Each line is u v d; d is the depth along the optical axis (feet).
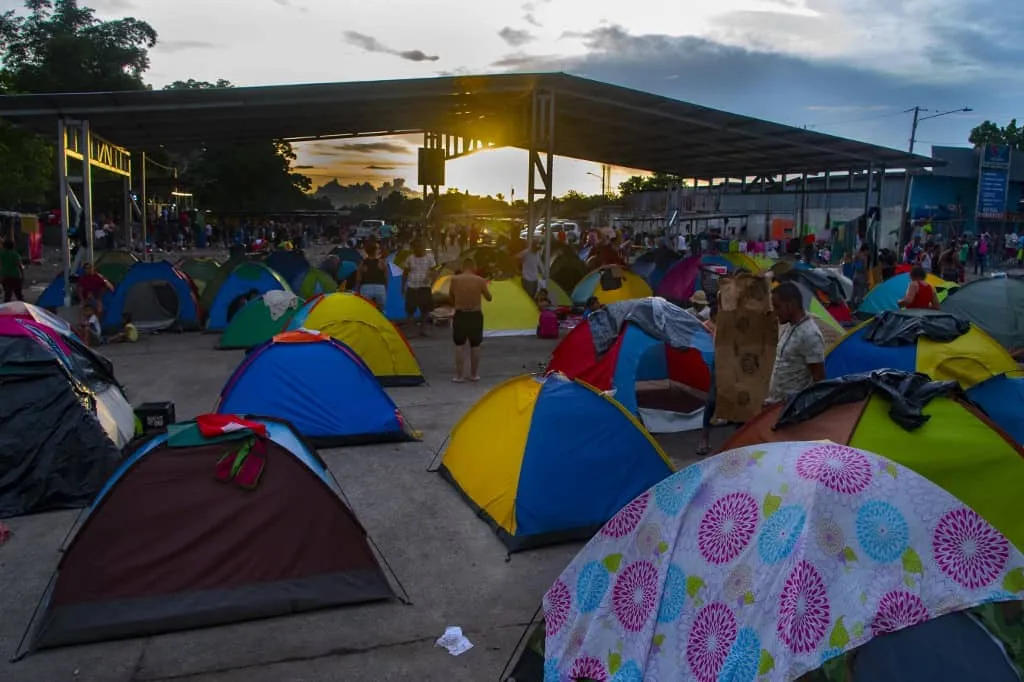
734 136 64.13
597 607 12.59
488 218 158.10
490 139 70.08
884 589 10.20
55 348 23.13
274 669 14.03
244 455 16.65
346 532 16.83
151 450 16.52
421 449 26.58
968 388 26.23
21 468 21.31
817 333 19.77
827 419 16.42
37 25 168.76
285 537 16.43
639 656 11.58
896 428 15.85
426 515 20.95
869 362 27.99
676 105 56.54
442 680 13.76
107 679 13.69
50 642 14.66
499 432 21.48
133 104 50.44
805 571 10.27
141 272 50.01
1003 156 144.15
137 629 15.06
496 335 50.19
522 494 19.43
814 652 9.85
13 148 103.19
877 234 72.95
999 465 15.78
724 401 25.36
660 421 29.04
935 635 9.98
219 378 37.24
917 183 147.33
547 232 56.29
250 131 66.90
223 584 15.89
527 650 13.38
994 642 10.03
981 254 117.19
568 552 18.94
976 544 10.61
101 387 24.75
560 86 53.93
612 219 161.99
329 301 35.42
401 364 35.70
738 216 124.88
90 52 166.09
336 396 26.76
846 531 10.59
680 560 11.88
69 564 15.37
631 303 29.76
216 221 177.06
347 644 14.88
